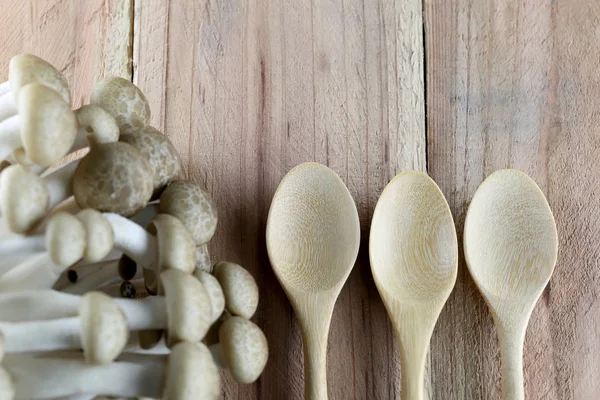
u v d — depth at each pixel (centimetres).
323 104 29
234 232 28
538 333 28
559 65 30
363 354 28
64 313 20
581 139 29
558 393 28
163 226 21
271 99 29
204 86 29
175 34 29
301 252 27
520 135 29
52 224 19
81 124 21
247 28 29
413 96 29
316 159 29
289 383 27
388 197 28
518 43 30
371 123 29
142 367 20
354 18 30
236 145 28
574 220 29
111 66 29
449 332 28
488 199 28
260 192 28
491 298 27
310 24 29
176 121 28
